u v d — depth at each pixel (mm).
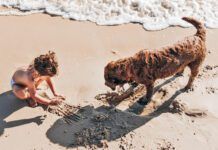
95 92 5234
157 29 5973
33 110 5086
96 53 5652
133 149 4781
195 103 5121
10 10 6195
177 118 5012
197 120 5004
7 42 5750
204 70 5453
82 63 5523
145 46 5773
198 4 6281
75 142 4832
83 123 4961
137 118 5004
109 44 5773
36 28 5949
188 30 5965
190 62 5047
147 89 5031
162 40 5855
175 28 5992
